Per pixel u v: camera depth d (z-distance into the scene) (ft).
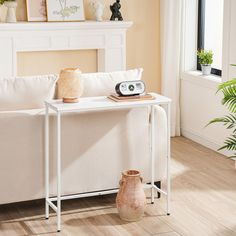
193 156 22.29
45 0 24.04
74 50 24.95
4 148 16.92
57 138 16.63
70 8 24.26
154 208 17.95
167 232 16.61
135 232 16.60
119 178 18.07
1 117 16.78
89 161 17.70
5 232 16.62
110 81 18.15
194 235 16.46
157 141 18.33
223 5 21.93
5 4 23.24
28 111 17.16
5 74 23.61
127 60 25.59
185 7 24.17
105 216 17.48
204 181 19.94
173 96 24.63
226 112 22.08
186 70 24.54
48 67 24.75
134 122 17.95
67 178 17.60
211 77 23.21
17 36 23.48
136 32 25.50
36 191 17.40
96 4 24.48
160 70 25.95
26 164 17.19
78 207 18.03
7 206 18.07
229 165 21.35
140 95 17.26
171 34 24.40
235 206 18.08
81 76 17.15
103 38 24.63
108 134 17.74
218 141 22.67
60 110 16.29
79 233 16.57
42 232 16.62
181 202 18.37
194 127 24.08
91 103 16.87
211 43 24.13
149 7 25.46
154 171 18.43
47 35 23.88
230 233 16.56
